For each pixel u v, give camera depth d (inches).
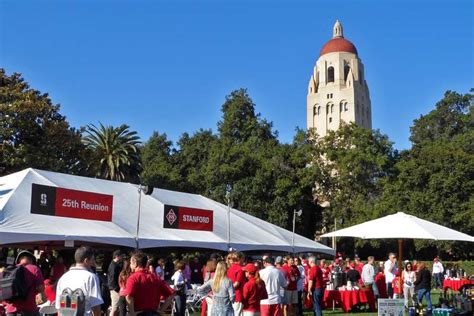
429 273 658.8
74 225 720.3
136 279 283.0
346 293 770.2
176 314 565.9
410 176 2048.5
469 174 2005.4
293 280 607.8
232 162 2245.3
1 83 1674.5
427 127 2800.2
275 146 2391.7
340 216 2298.2
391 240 2198.6
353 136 2372.0
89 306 252.5
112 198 805.2
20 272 293.0
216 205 1141.7
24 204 706.2
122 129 2401.6
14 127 1581.0
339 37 5054.1
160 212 925.8
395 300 403.9
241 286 384.8
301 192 2295.8
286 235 1179.3
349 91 4655.5
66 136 1683.1
